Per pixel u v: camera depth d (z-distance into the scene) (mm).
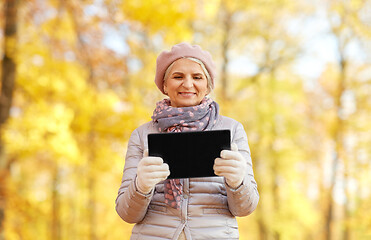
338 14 15195
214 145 1864
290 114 16062
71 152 7602
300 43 16094
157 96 9352
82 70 9594
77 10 9578
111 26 9594
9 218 8109
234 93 16031
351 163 14570
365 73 15125
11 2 8430
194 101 2170
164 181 2053
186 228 1982
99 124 8836
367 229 12961
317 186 18469
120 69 10125
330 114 16484
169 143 1868
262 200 15750
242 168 1844
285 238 15641
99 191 14742
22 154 7531
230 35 15312
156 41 9477
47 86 8281
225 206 2055
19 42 8641
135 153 2207
